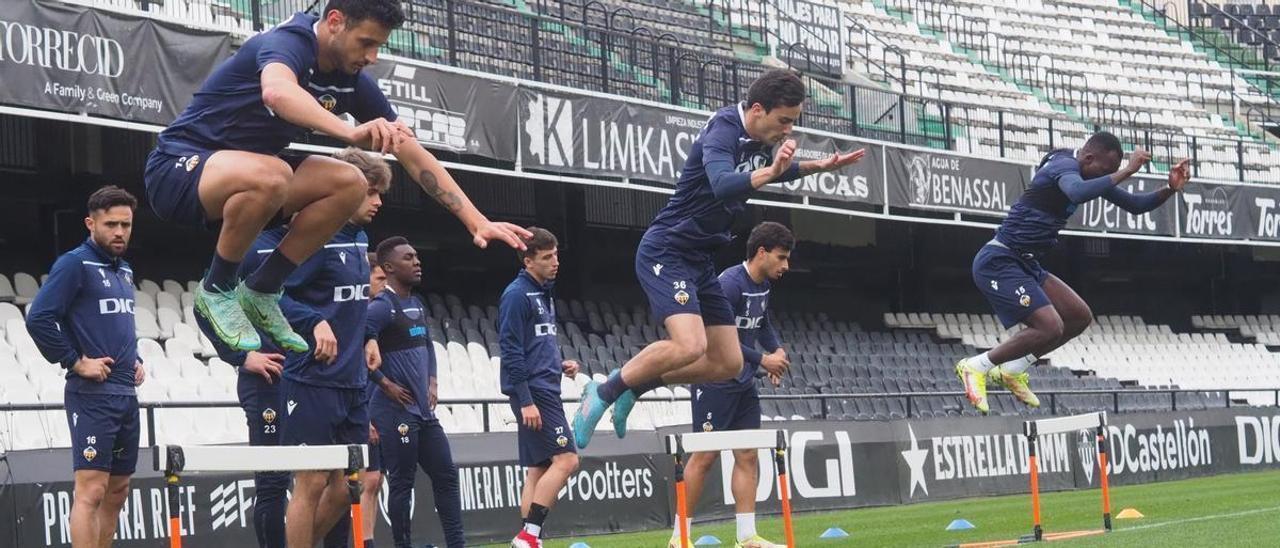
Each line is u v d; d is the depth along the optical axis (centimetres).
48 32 1077
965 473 1521
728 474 1276
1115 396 1772
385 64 1276
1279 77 3084
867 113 1958
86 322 675
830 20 2314
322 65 470
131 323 696
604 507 1177
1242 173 2266
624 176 1486
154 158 470
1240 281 2761
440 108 1321
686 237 687
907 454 1458
